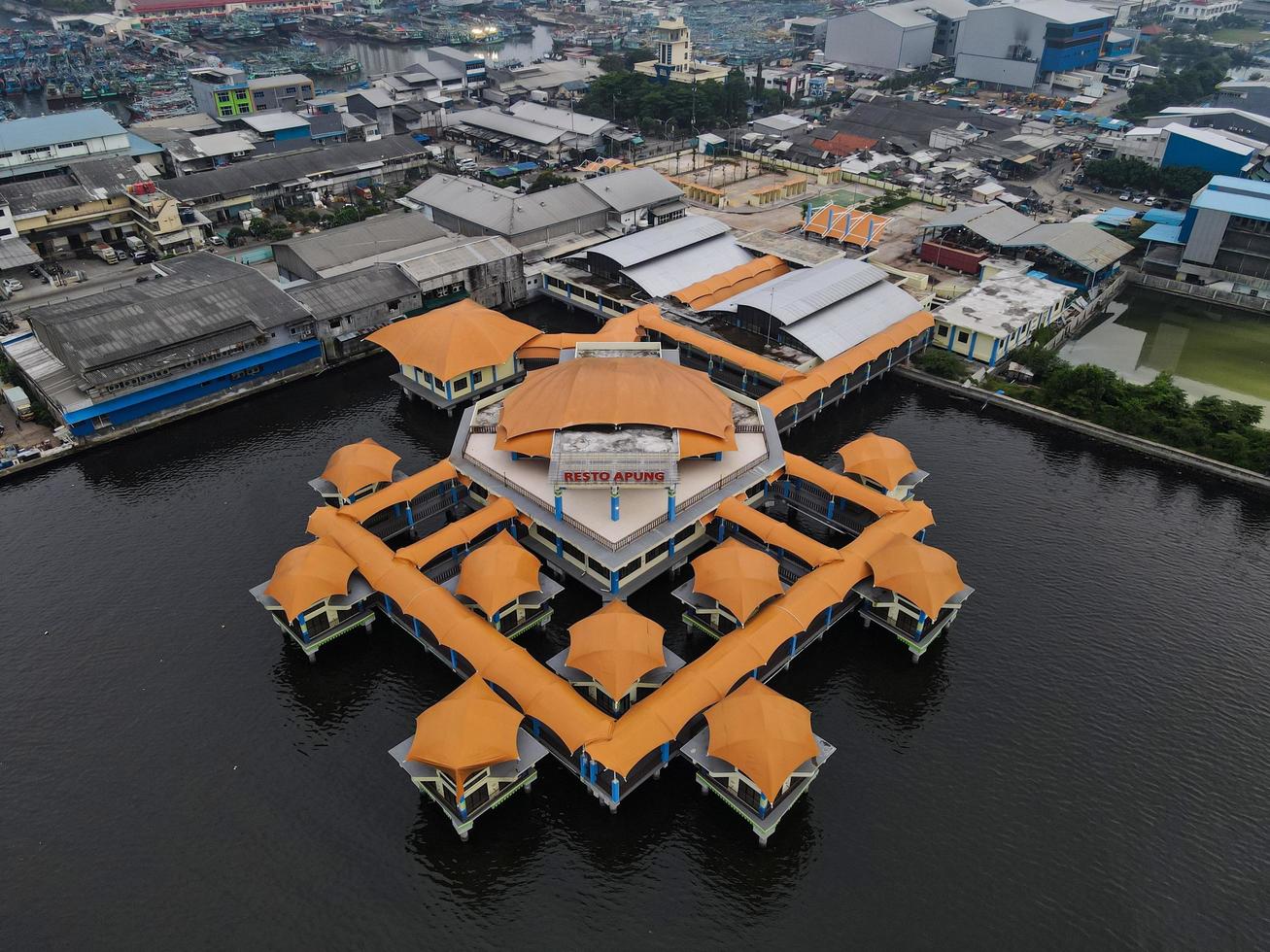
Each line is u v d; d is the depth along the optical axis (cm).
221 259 13962
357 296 12988
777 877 6303
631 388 9300
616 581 8406
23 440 10869
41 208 15750
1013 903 6122
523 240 15938
